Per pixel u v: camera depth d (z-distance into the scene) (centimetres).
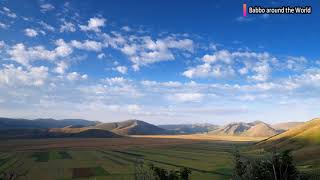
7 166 14988
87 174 12150
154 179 5394
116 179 10800
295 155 14275
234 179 4531
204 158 19188
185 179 5406
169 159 18675
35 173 12488
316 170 8831
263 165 4391
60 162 16662
